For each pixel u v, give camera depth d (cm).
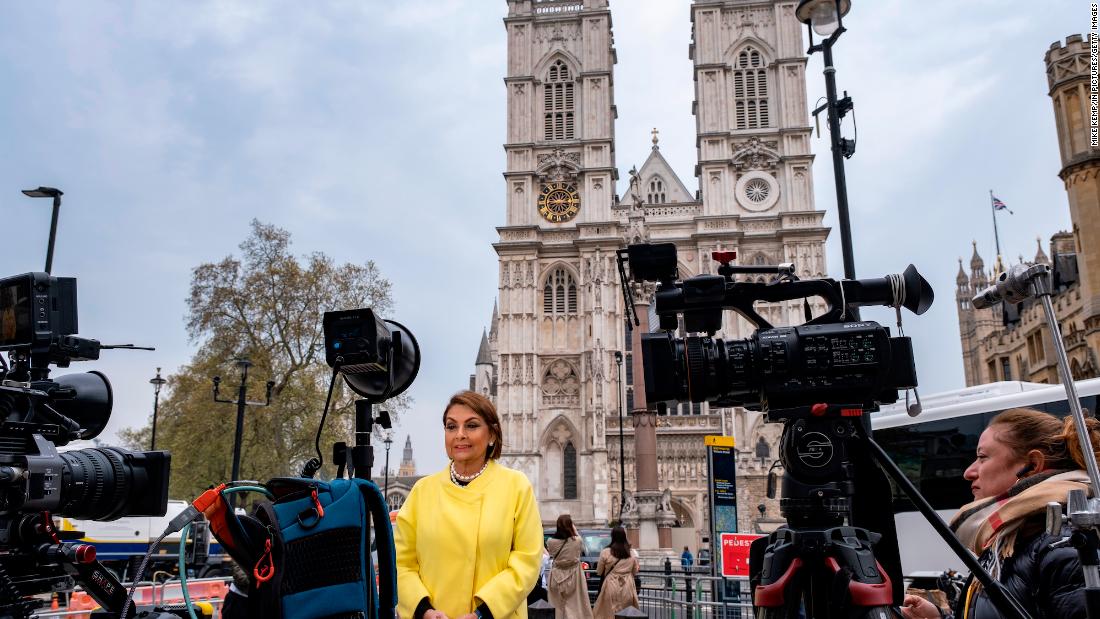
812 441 566
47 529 591
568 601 1482
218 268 5519
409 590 591
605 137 7919
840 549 531
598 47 8169
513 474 637
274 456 5184
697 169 8325
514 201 7912
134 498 673
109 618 639
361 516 547
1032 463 471
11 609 549
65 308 712
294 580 505
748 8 8025
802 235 7331
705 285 608
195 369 5638
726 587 1966
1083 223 3694
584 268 7606
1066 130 3762
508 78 8194
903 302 619
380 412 706
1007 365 5834
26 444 615
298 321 5388
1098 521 345
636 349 5781
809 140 7638
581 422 7412
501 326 7594
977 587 463
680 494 6956
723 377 587
